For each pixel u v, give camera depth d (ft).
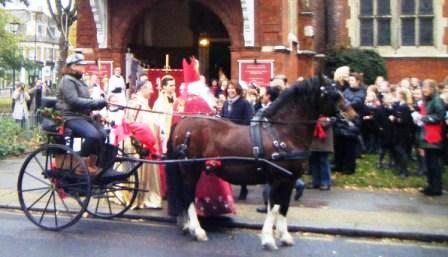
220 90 51.70
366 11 78.28
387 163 44.70
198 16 73.92
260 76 59.77
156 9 74.74
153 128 33.55
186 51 75.05
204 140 26.99
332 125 37.40
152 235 28.14
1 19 137.18
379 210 32.48
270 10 59.41
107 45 63.93
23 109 70.90
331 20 78.89
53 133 29.55
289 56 63.62
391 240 27.86
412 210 32.50
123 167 32.76
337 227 28.71
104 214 31.09
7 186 38.83
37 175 42.55
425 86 36.63
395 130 40.98
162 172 34.01
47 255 24.63
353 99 40.24
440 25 75.41
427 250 26.13
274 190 25.94
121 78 54.08
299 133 25.80
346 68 41.06
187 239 27.45
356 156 45.37
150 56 74.43
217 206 30.01
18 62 147.43
